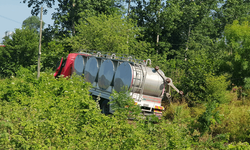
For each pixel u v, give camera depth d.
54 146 5.77
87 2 37.44
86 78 14.21
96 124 6.78
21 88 10.21
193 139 7.08
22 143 5.59
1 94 9.84
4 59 28.39
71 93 10.05
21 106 8.33
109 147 5.88
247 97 14.14
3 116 7.46
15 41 28.95
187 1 44.91
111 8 41.25
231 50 17.53
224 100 12.62
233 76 16.67
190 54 25.98
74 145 5.82
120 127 6.49
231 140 8.65
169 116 11.46
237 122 8.86
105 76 12.30
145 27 40.59
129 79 10.80
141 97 11.00
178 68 16.25
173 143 5.98
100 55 14.57
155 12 39.88
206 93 13.13
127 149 5.82
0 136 5.66
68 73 16.88
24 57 28.91
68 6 40.00
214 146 6.56
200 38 41.62
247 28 16.89
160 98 11.45
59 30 42.09
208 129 7.36
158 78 11.32
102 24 25.53
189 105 13.39
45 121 6.37
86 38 25.77
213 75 14.59
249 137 8.27
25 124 6.17
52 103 8.22
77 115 7.36
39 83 12.08
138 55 26.81
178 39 44.66
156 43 40.25
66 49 31.23
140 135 6.16
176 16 38.94
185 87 14.05
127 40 26.02
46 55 28.06
